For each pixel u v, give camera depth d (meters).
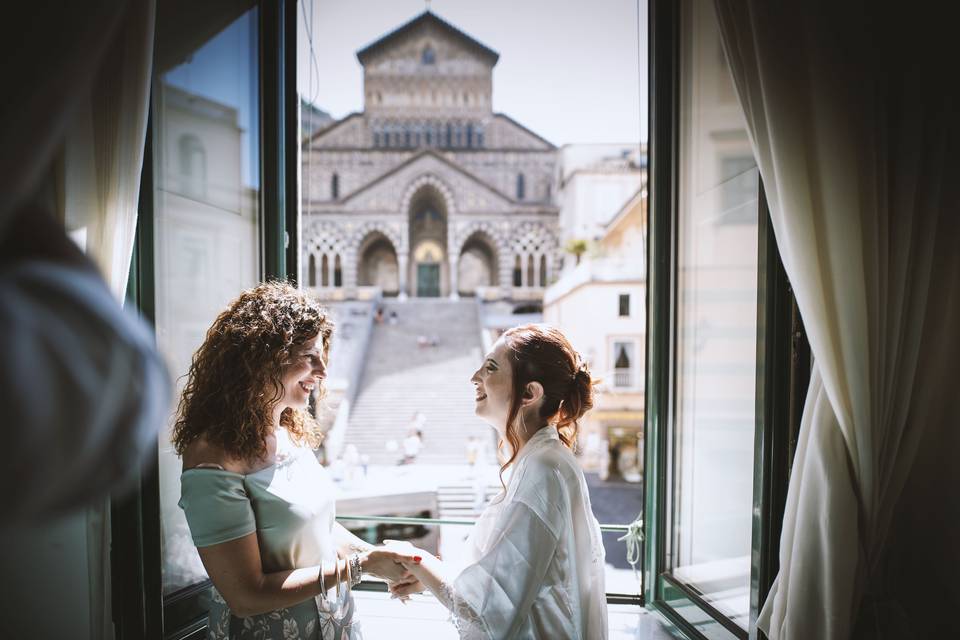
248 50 2.07
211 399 1.09
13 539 1.29
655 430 2.02
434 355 19.66
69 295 0.39
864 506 1.24
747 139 1.64
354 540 1.37
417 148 32.16
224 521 1.00
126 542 1.43
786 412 1.48
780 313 1.48
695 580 1.89
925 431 1.44
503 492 1.23
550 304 18.61
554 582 1.08
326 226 29.73
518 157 32.31
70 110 0.51
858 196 1.25
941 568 1.43
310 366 1.17
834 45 1.27
